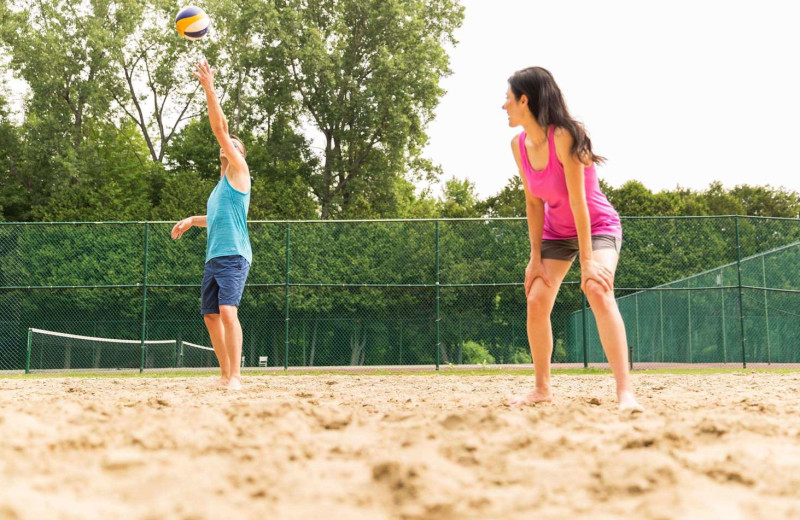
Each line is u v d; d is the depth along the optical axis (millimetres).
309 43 23859
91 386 5566
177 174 24109
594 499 1255
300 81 24906
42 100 23844
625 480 1328
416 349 12742
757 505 1198
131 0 24812
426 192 34281
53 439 1587
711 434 1835
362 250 12852
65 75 24781
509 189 32281
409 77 24000
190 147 25984
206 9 24625
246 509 1156
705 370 10914
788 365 12195
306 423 2021
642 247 12891
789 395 3914
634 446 1658
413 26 24438
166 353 12992
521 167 3023
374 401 3479
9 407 2363
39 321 13117
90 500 1180
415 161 27141
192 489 1252
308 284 12766
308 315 12766
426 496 1240
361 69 24812
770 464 1470
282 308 12758
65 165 22984
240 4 24516
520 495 1270
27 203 24688
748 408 2609
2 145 24922
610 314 2736
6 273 13000
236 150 4742
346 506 1203
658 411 2510
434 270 12805
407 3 24656
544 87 2760
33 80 23938
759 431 1871
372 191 25422
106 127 26531
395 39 24609
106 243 13039
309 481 1344
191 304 13164
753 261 12547
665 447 1624
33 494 1159
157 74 25828
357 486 1325
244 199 4652
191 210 22453
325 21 25250
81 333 13109
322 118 25109
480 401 3430
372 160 25266
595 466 1443
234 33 24672
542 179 2857
